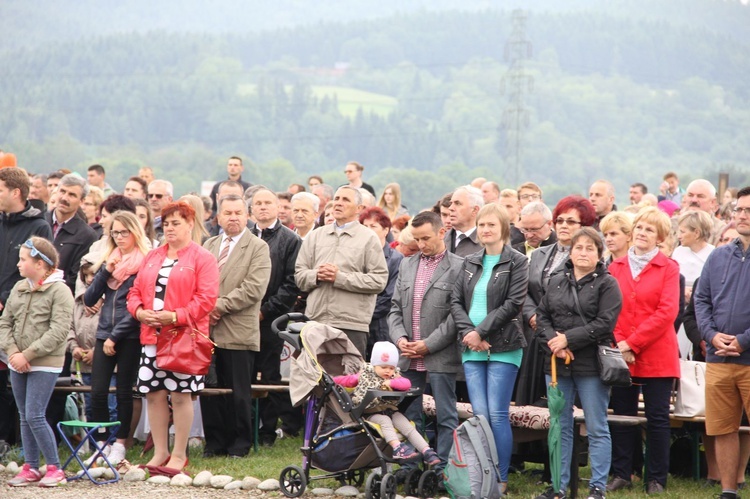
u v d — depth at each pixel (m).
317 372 13.84
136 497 13.80
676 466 16.12
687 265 17.61
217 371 17.22
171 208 15.37
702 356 17.34
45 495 13.93
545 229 16.72
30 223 17.08
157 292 15.18
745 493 14.70
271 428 18.06
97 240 18.14
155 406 15.38
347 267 16.39
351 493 14.08
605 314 13.33
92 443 15.71
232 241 17.02
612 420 14.09
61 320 14.89
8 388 16.91
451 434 14.35
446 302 14.53
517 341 14.01
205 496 13.94
